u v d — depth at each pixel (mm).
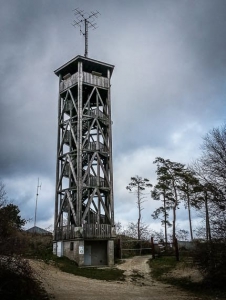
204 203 21375
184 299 15461
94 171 32812
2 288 12742
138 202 49469
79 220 29141
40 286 16750
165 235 43719
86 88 34781
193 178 33062
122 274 24266
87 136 32125
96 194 31312
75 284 19312
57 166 32875
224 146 21266
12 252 14109
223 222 19156
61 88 35000
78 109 32250
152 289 18812
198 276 21812
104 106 35250
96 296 15883
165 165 43125
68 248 29484
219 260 18703
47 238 37594
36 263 24188
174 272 23969
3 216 15227
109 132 33750
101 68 35750
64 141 33219
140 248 34719
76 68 35375
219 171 20516
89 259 29641
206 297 16000
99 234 29656
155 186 42781
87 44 35281
